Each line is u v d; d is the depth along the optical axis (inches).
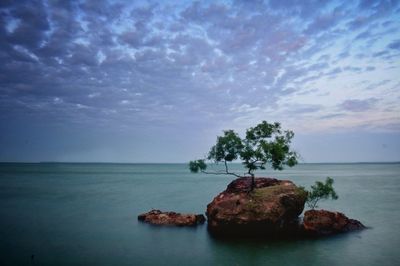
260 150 1658.5
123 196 3196.4
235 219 1519.4
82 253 1301.7
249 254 1293.1
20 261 1198.9
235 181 1809.8
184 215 1855.3
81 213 2201.0
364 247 1375.5
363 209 2330.2
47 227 1764.3
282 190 1628.9
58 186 4306.1
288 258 1241.4
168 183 5073.8
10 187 4037.9
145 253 1304.1
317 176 6943.9
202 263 1182.9
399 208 2379.4
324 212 1660.9
